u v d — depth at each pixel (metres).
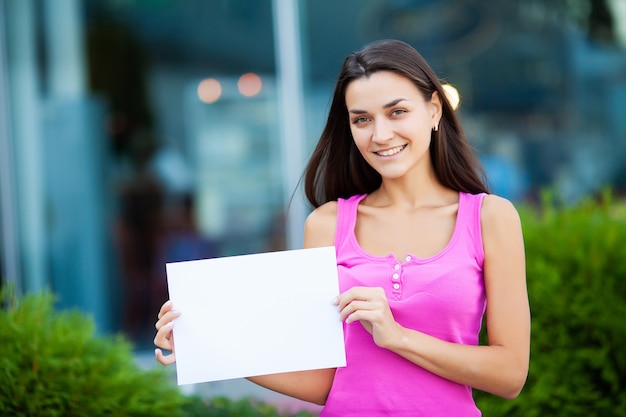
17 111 6.09
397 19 6.06
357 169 2.38
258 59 6.11
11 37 6.06
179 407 3.43
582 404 3.52
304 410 3.88
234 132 6.16
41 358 3.21
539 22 6.14
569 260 3.65
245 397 3.94
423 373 2.08
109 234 6.16
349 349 2.15
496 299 2.11
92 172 6.14
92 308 6.14
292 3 6.06
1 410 3.12
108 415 3.20
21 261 6.12
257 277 2.12
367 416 2.10
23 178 6.11
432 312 2.07
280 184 6.16
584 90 6.20
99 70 6.11
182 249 6.18
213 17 6.09
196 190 6.18
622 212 3.98
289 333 2.10
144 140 6.14
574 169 6.20
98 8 6.09
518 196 6.15
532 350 3.55
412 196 2.24
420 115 2.12
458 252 2.10
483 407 3.54
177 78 6.12
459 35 6.07
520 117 6.16
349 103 2.14
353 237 2.22
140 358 5.99
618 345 3.48
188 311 2.12
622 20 6.22
